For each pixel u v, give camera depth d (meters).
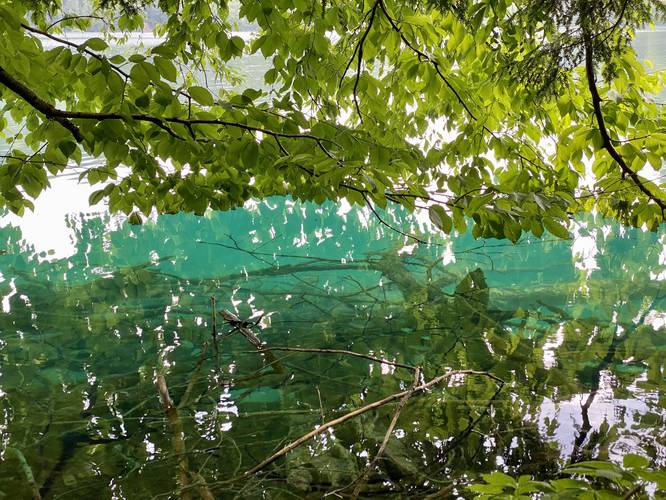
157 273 6.73
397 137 5.27
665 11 3.54
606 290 5.86
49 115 3.21
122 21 6.20
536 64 4.12
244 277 6.54
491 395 3.78
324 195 4.20
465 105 4.99
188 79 7.38
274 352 4.59
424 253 7.25
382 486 2.91
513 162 5.05
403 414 3.59
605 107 4.65
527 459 3.06
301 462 3.13
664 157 4.16
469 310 5.42
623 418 3.43
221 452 3.26
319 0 4.86
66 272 6.78
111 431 3.53
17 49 3.29
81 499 2.90
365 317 5.31
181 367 4.39
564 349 4.49
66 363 4.50
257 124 3.97
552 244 7.49
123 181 4.48
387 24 4.50
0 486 2.99
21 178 3.82
